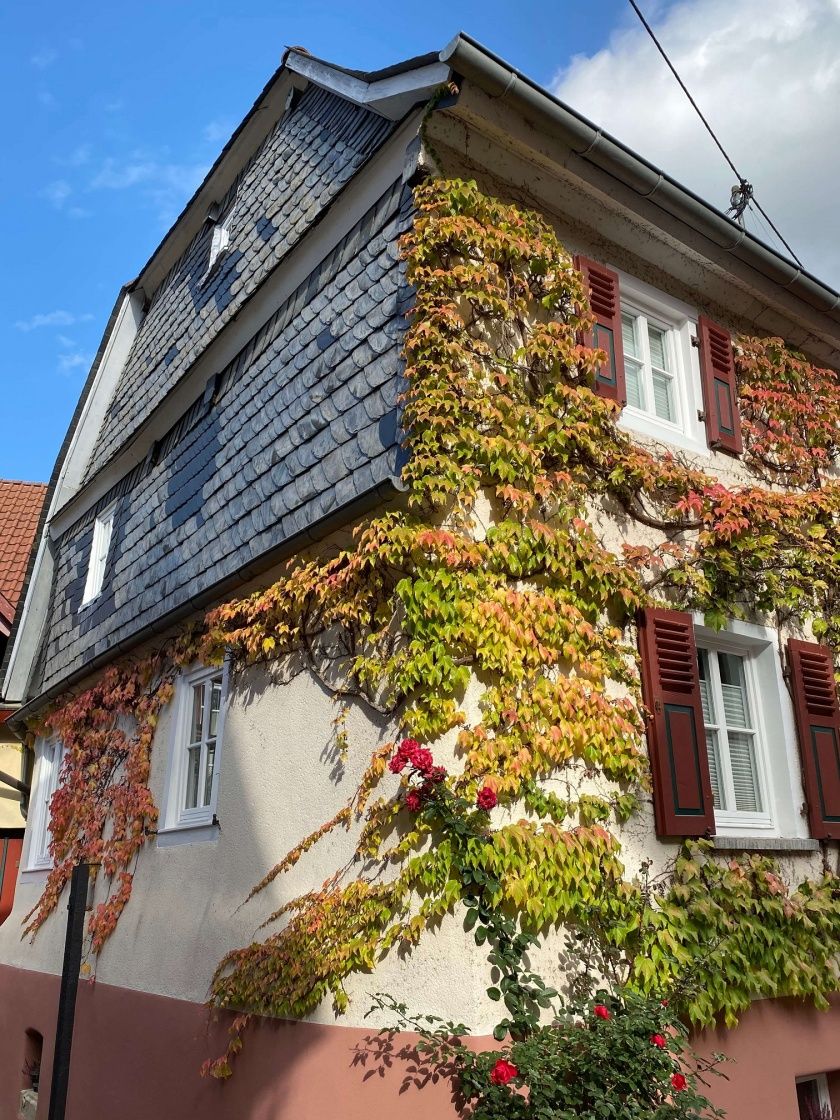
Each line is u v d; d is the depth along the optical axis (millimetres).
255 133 9445
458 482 4770
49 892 8367
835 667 6625
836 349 8055
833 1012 5566
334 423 5730
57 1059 4383
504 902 4223
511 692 4625
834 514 6891
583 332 5781
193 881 6125
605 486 5590
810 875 5879
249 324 7484
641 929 4613
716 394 6820
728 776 5918
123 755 7645
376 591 4965
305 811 5199
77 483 11188
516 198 5898
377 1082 4152
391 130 5715
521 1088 3943
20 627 10562
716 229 6277
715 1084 4711
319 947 4633
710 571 5969
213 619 6273
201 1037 5410
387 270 5668
